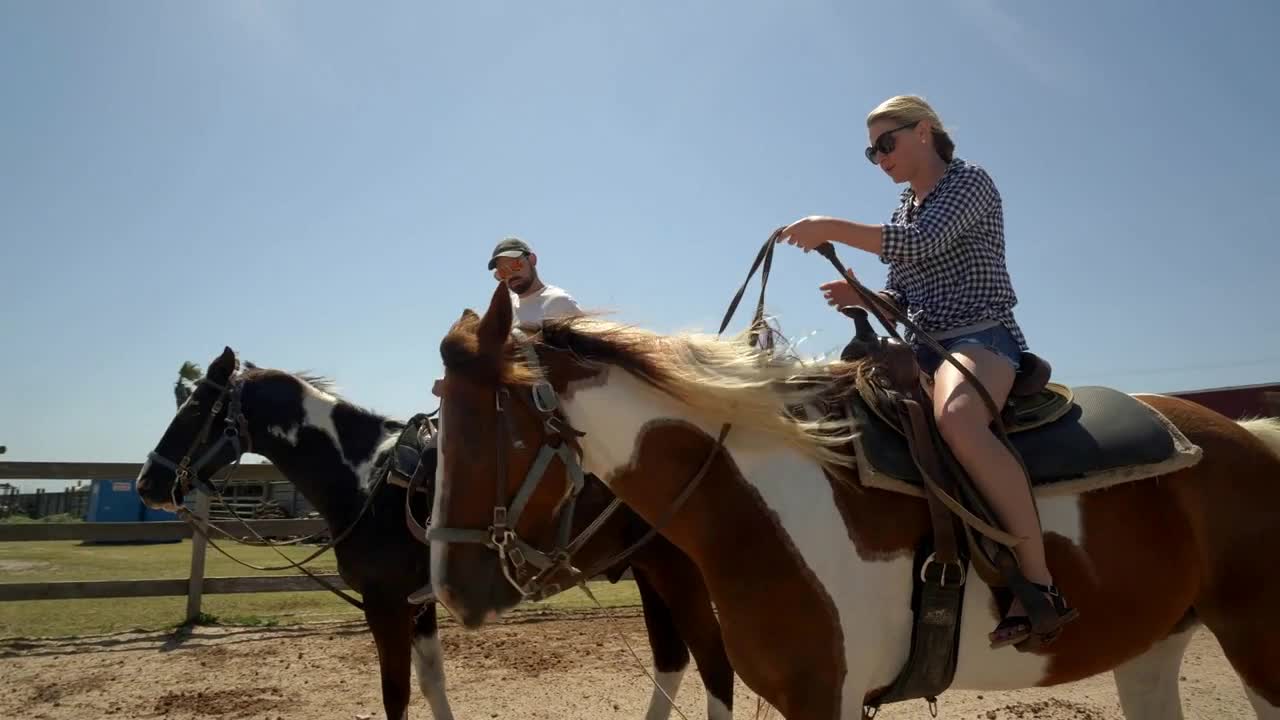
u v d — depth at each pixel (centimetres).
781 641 221
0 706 542
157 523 775
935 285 264
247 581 798
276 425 467
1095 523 242
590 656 671
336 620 799
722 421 233
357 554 426
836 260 258
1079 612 238
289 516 1236
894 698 234
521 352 236
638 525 367
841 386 253
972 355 245
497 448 228
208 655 671
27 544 1839
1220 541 253
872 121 277
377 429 468
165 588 774
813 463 234
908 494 231
